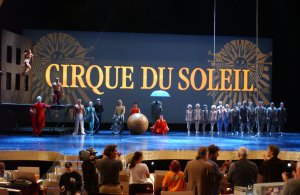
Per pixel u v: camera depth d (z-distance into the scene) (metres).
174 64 25.61
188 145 17.27
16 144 16.64
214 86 25.72
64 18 25.08
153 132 23.39
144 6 25.50
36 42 24.86
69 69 25.06
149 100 25.42
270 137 22.09
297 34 25.86
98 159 8.93
